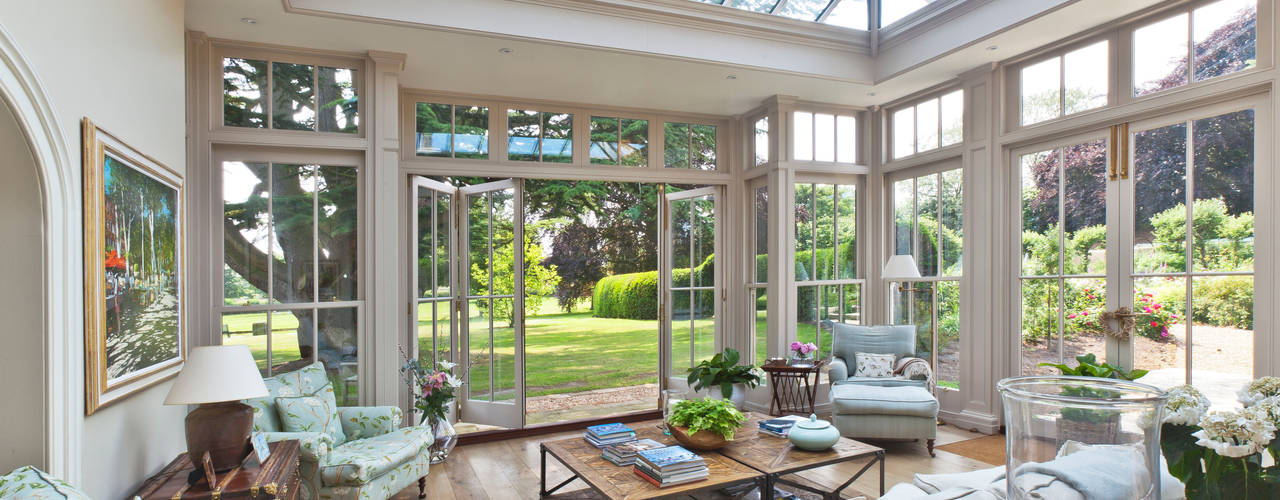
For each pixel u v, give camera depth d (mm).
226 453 2547
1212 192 3590
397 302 4238
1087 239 4234
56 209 2014
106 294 2291
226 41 3941
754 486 3354
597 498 3363
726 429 3076
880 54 5031
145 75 2697
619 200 11391
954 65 4727
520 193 5176
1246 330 3434
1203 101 3617
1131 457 1059
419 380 4426
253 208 4031
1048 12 3824
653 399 7074
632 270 11492
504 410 5168
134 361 2521
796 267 5535
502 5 3938
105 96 2336
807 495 3469
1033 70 4559
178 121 3078
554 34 4047
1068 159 4348
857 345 5133
